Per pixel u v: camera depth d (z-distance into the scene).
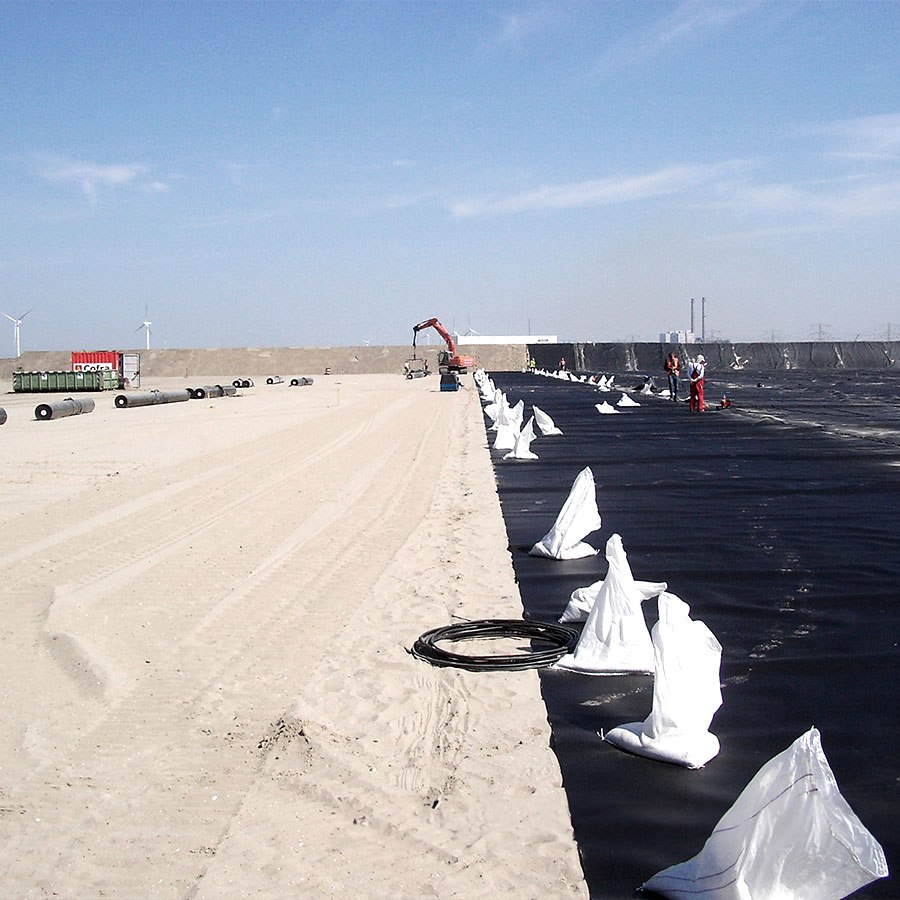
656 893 4.92
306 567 12.64
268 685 8.22
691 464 22.17
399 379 87.25
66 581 12.06
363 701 7.80
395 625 9.96
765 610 10.11
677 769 6.37
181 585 11.77
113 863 5.37
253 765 6.62
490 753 6.73
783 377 77.12
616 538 8.70
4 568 12.82
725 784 6.13
